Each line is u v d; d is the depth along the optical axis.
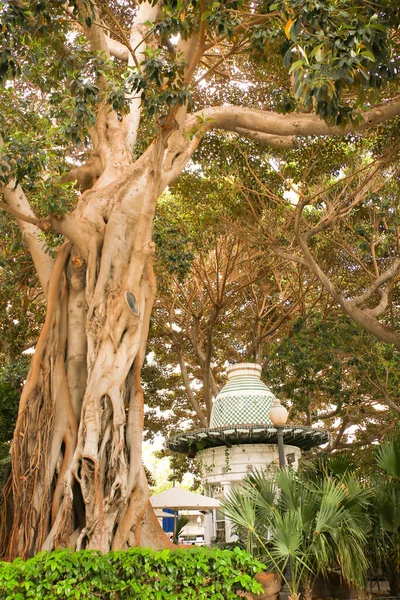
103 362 9.81
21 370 17.06
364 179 16.56
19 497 9.71
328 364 20.94
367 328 14.60
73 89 10.56
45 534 9.30
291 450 16.33
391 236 17.69
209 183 18.14
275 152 16.77
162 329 24.36
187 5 8.45
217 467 16.05
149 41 13.14
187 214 19.33
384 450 10.77
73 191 15.80
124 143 12.70
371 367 20.20
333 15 6.76
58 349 10.54
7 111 10.69
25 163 9.08
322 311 23.52
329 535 9.33
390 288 15.95
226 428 14.94
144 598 7.61
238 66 16.19
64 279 11.06
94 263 10.56
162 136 9.36
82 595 7.38
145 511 9.77
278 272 23.34
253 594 8.66
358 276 22.02
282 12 7.41
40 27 8.55
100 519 8.87
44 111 13.27
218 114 12.22
